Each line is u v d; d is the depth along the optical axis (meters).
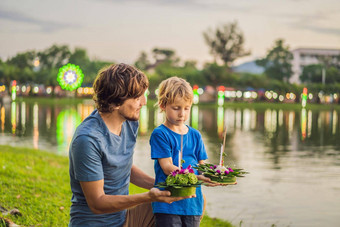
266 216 5.41
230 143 13.77
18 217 3.88
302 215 5.54
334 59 80.00
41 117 23.47
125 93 2.21
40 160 7.16
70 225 2.35
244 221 5.17
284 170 8.77
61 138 13.66
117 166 2.31
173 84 2.88
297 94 66.50
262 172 8.50
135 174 2.79
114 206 2.14
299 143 13.98
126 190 2.45
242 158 10.50
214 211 5.59
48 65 76.25
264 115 32.03
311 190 6.94
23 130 16.03
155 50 69.69
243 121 24.67
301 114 34.44
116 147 2.30
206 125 21.11
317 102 66.75
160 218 2.64
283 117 29.55
